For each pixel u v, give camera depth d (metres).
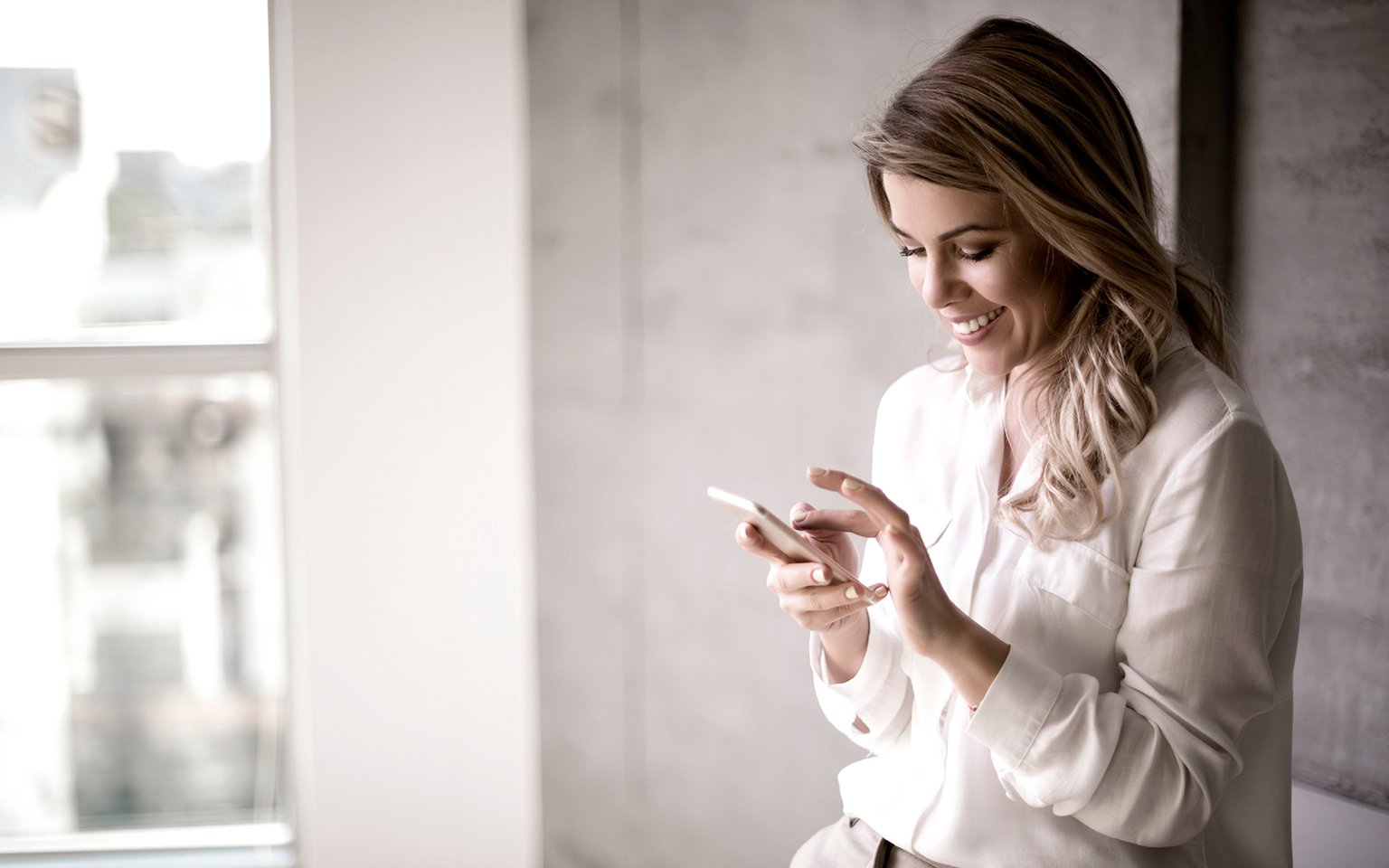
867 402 2.07
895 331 2.04
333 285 2.26
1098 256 1.13
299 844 2.47
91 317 2.54
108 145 2.51
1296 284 1.78
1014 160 1.12
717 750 2.22
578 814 2.28
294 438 2.44
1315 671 1.81
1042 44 1.16
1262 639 1.08
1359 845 1.73
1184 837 1.07
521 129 2.24
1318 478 1.78
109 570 2.59
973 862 1.20
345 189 2.24
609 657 2.24
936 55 1.91
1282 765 1.21
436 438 2.29
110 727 2.61
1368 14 1.65
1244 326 1.85
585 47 2.13
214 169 2.53
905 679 1.36
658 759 2.24
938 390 1.43
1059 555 1.18
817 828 2.17
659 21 2.11
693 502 2.18
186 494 2.59
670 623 2.21
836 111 2.04
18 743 2.58
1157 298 1.15
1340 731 1.78
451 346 2.28
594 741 2.26
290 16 2.21
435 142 2.24
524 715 2.34
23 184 2.51
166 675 2.62
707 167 2.12
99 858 2.55
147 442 2.56
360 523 2.29
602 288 2.17
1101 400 1.17
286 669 2.47
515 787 2.35
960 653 1.10
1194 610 1.08
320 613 2.30
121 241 2.53
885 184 1.22
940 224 1.17
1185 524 1.09
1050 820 1.17
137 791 2.61
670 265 2.15
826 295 2.08
